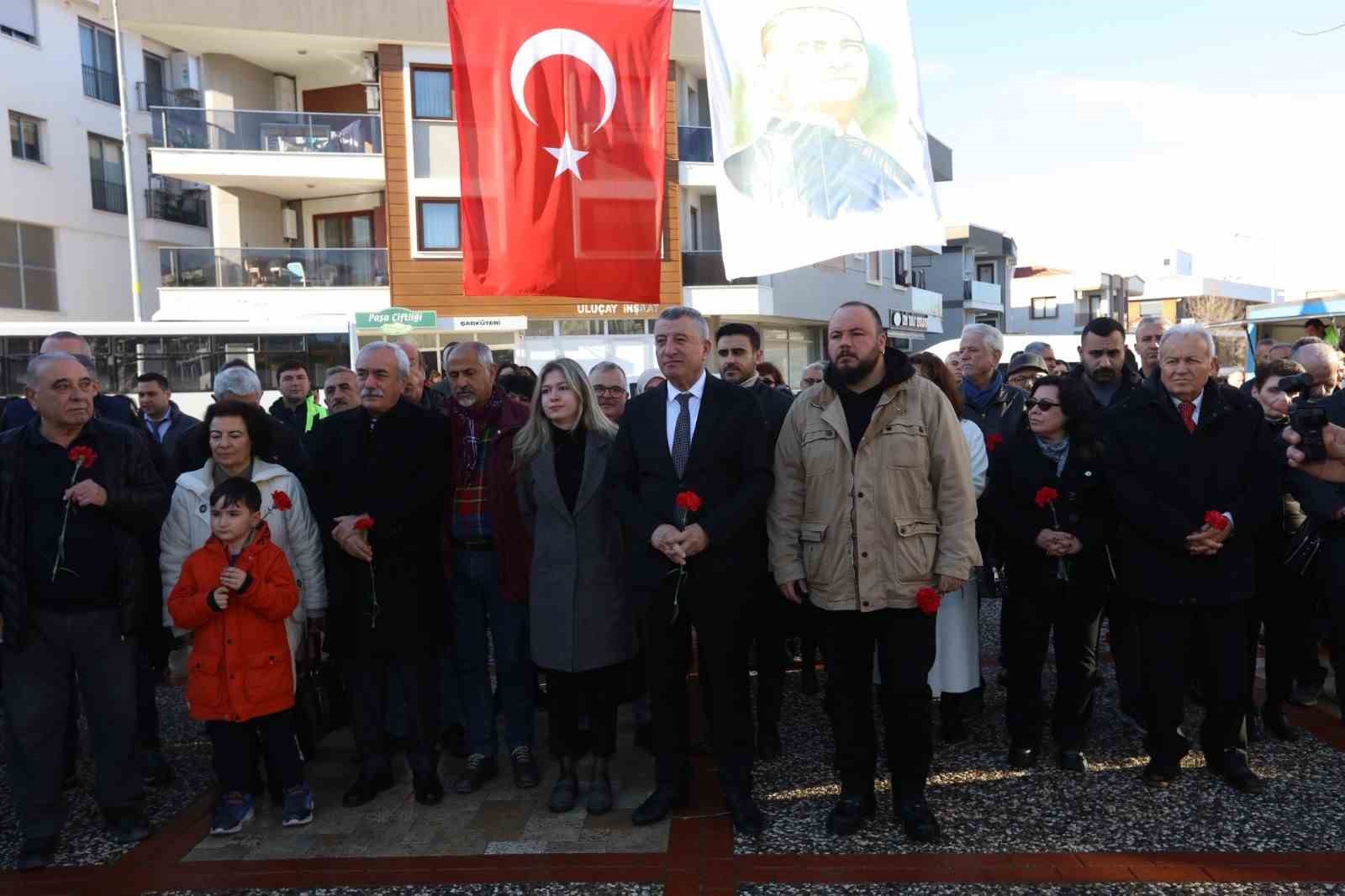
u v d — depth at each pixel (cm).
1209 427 399
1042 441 433
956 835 369
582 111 495
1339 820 370
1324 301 1947
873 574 365
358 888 343
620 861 356
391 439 418
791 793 416
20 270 2302
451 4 490
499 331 2069
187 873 358
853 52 496
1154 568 401
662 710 392
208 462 420
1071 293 4806
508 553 423
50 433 381
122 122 2181
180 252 1984
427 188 2033
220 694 383
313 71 2200
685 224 2267
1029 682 432
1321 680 514
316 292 2022
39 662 373
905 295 2961
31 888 350
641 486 393
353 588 416
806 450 382
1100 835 364
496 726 521
